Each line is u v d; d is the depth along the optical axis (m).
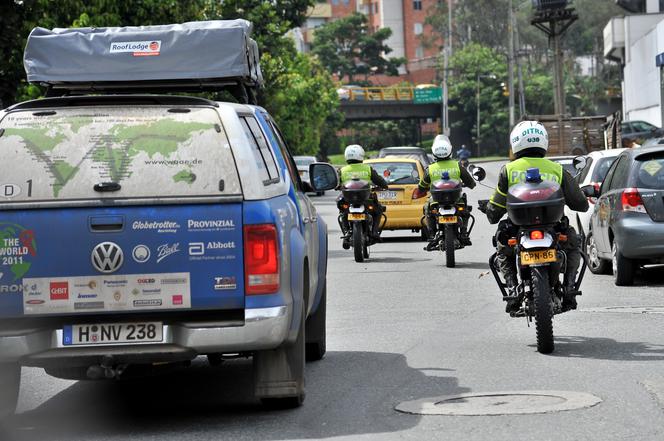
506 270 28.44
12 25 55.88
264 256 19.67
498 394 22.36
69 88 29.19
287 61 140.12
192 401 23.09
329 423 20.31
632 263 40.34
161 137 19.98
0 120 20.19
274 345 19.88
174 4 79.00
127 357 19.78
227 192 19.75
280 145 24.27
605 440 18.28
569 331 30.44
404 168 67.12
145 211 19.66
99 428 20.84
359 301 39.06
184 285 19.64
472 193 125.12
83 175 19.80
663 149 40.28
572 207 28.31
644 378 23.55
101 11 75.62
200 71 27.61
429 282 44.53
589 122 129.75
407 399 22.25
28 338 19.67
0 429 20.94
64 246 19.64
